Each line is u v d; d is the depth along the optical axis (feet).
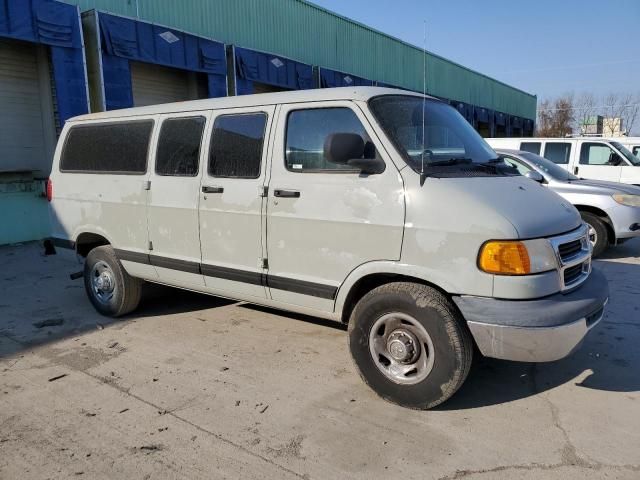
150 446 10.46
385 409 11.75
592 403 11.95
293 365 14.16
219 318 18.17
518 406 11.83
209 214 14.70
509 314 10.25
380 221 11.53
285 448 10.32
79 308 19.75
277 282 13.43
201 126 15.20
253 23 53.21
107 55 37.63
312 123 12.92
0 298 21.24
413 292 11.14
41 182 34.96
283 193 13.05
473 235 10.49
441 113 14.23
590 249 12.35
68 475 9.61
